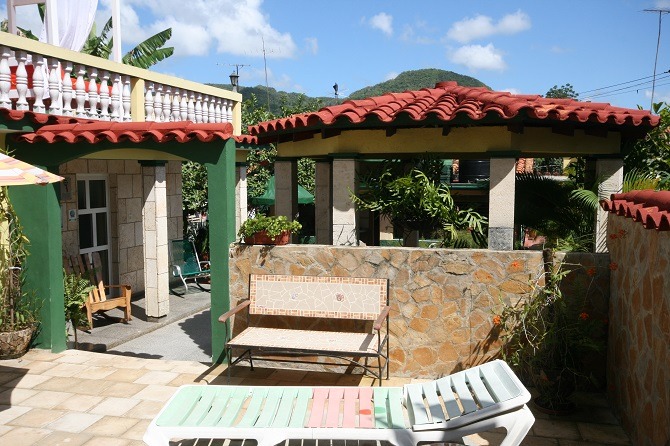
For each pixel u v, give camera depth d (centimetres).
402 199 727
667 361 394
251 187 1706
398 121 666
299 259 659
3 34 650
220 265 682
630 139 756
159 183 970
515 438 381
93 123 705
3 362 694
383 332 644
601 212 741
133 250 1147
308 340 592
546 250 593
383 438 394
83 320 888
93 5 1033
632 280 492
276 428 402
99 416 541
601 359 586
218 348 691
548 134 721
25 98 705
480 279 609
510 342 600
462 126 693
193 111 1005
